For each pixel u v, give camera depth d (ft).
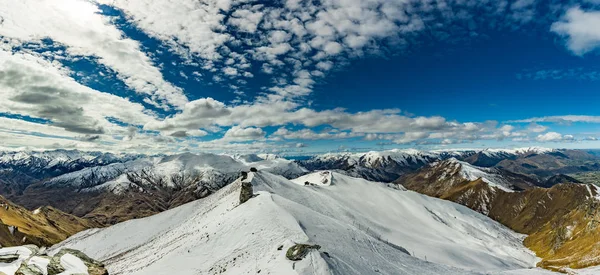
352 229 246.88
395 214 582.76
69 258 153.89
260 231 193.67
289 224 199.11
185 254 201.67
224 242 198.39
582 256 440.45
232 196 353.92
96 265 156.97
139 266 231.71
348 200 537.24
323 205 411.75
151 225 491.31
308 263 141.28
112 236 498.69
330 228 229.45
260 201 259.39
